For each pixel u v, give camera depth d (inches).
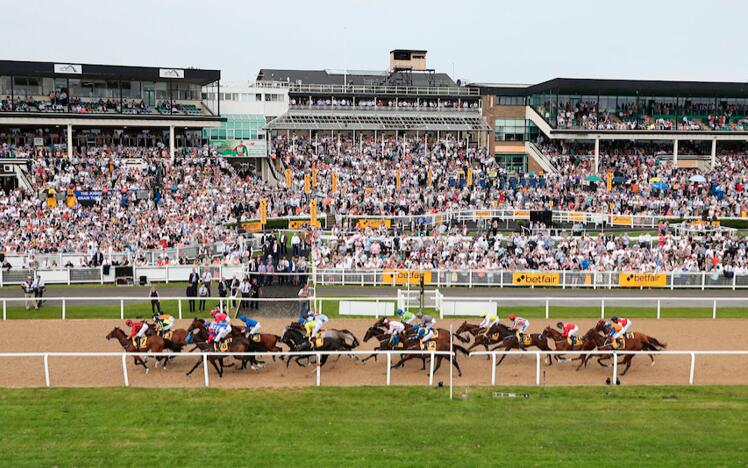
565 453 644.7
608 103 3031.5
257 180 2448.3
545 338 931.3
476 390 820.6
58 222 1806.1
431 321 923.4
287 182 2196.1
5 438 671.1
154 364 925.2
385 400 781.9
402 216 2073.1
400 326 903.1
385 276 1546.5
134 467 613.6
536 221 2052.2
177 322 1160.2
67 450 645.3
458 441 668.7
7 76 2512.3
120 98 2578.7
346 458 630.5
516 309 1296.8
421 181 2504.9
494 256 1638.8
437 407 760.3
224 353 838.5
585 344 903.7
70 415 729.6
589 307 1321.4
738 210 2266.2
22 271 1518.2
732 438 682.8
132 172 2287.2
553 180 2573.8
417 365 930.7
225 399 781.3
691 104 3073.3
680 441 674.2
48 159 2321.6
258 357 959.0
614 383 852.6
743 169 2780.5
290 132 3181.6
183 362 939.3
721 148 3174.2
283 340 932.6
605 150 3043.8
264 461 624.7
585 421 723.4
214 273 1549.0
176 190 2181.3
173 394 797.9
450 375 810.8
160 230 1790.1
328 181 2428.6
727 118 3041.3
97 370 896.9
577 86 2856.8
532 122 3164.4
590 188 2513.5
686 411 754.8
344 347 911.0
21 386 825.5
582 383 857.5
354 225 2076.8
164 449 647.8
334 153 2721.5
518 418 730.2
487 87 3166.8
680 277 1547.7
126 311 1243.8
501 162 3203.7
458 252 1675.7
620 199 2343.8
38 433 682.8
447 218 2149.4
